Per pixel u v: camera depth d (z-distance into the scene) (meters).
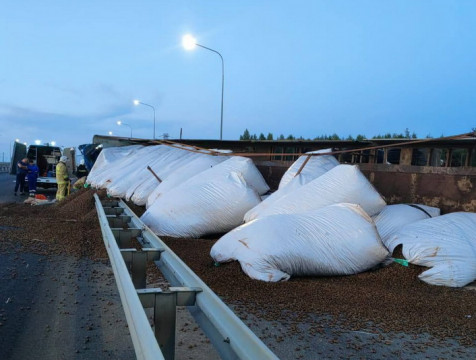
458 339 3.31
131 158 12.51
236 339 1.58
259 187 7.67
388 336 3.32
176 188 7.34
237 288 4.22
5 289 4.39
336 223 4.98
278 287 4.28
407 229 5.47
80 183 16.64
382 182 7.65
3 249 6.10
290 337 3.21
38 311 3.80
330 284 4.52
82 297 4.18
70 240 6.63
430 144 11.29
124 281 2.10
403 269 4.98
